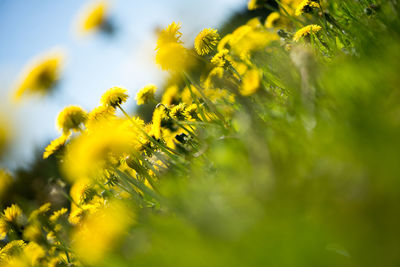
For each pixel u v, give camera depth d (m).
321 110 0.57
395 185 0.32
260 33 1.37
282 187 0.40
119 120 1.42
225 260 0.38
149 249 0.48
